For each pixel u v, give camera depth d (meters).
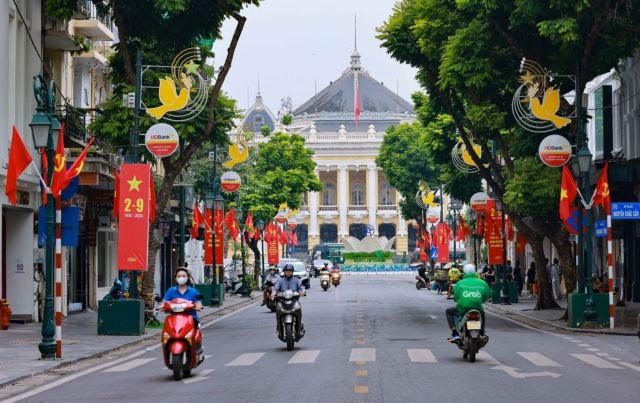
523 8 32.84
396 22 40.00
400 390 16.25
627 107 48.66
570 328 32.22
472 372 19.02
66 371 21.11
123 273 42.44
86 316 41.59
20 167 23.39
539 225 37.34
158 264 61.12
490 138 40.38
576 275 37.50
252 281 70.12
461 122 42.44
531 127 34.91
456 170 59.72
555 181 34.91
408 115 175.88
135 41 36.09
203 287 50.94
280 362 21.44
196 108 33.97
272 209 74.75
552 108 33.16
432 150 60.12
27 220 37.03
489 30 35.16
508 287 51.06
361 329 31.80
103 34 44.38
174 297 19.53
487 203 50.66
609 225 32.19
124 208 30.86
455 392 16.00
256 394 16.03
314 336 28.98
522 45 35.41
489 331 31.55
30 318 36.88
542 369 19.66
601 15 32.84
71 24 42.69
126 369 21.06
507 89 36.84
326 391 16.19
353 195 172.25
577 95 33.31
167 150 31.34
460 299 21.55
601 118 50.53
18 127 36.03
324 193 172.00
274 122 167.38
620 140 50.00
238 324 37.03
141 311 30.59
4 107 34.09
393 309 44.94
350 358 21.84
